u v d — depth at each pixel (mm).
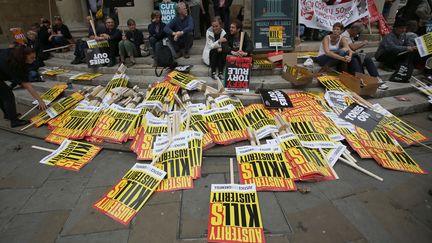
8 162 3004
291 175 2578
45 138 3469
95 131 3393
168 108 3725
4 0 8859
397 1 6590
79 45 5500
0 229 2078
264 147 2912
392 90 4387
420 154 3047
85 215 2195
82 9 7047
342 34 4992
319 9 5352
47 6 9500
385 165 2775
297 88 4418
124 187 2445
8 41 9281
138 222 2111
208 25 7254
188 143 2906
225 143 3150
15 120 3814
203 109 3732
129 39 5152
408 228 2029
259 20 4934
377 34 6098
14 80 3613
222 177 2648
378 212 2189
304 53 5336
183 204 2291
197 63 5102
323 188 2482
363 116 3518
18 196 2445
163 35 4926
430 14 5555
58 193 2471
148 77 4766
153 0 6430
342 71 4602
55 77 5266
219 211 2174
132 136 3303
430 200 2324
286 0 4871
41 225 2102
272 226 2055
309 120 3422
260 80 4512
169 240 1943
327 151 2926
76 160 2965
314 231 2006
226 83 4102
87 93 4285
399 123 3527
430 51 4219
